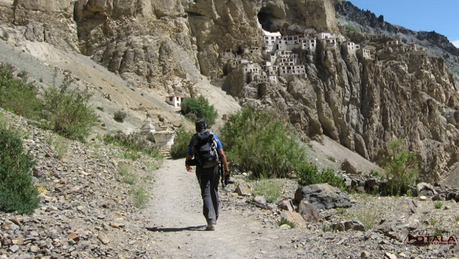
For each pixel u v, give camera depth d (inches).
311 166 733.9
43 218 303.6
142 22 3479.3
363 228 372.8
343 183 727.1
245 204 502.3
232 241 341.1
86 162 568.4
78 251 263.7
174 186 609.9
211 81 3722.9
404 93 4089.6
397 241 318.7
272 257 298.0
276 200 551.5
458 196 604.1
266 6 4318.4
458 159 3976.4
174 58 3363.7
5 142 353.4
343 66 3998.5
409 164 742.5
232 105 3385.8
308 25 4416.8
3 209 302.8
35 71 2126.0
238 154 864.9
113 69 3189.0
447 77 4490.7
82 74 2620.6
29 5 3075.8
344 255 286.0
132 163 714.2
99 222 328.5
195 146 390.3
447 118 4185.5
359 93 3978.8
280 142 810.8
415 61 4345.5
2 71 976.3
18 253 249.1
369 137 3818.9
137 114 2356.1
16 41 2672.2
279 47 4104.3
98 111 1859.0
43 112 791.7
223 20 3959.2
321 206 524.7
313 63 3991.1
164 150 1296.8
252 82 3634.4
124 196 468.4
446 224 401.7
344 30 4768.7
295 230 383.9
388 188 695.1
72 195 408.8
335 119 3841.0
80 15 3378.4
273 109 3371.1
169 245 320.2
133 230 338.6
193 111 2787.9
